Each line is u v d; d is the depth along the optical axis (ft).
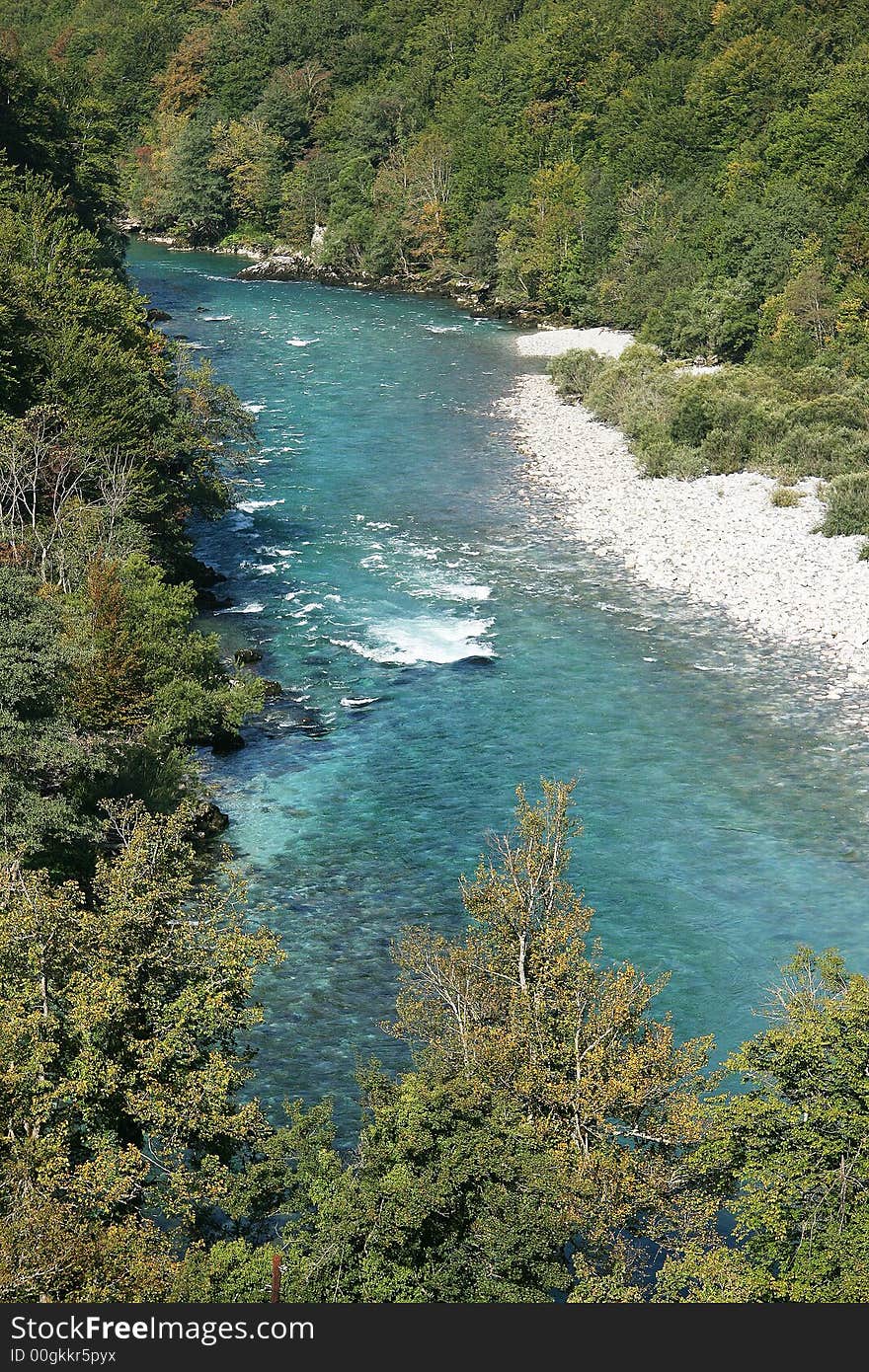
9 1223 74.13
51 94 374.43
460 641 211.82
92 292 267.39
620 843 154.81
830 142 443.32
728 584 231.71
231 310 491.72
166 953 92.89
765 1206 83.56
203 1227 88.28
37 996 89.97
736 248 420.36
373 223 574.97
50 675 131.54
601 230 485.15
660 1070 93.04
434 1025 100.68
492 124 588.50
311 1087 115.55
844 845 154.81
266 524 266.16
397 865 151.94
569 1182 82.89
